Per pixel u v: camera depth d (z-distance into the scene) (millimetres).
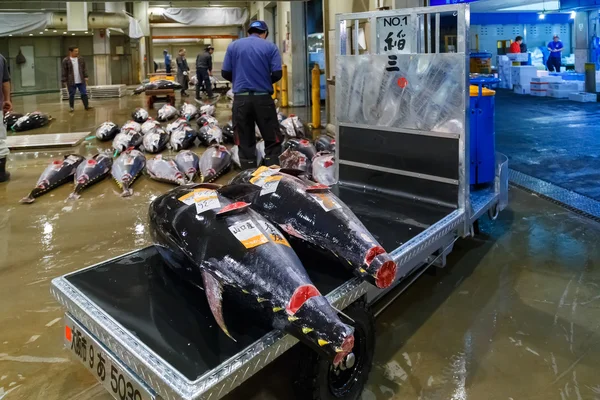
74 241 3711
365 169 3240
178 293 1919
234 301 1727
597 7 13203
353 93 3205
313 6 12031
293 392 2008
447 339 2410
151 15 22609
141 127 7742
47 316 2678
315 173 4090
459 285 2939
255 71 5066
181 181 5176
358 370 1990
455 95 2732
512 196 4574
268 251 1704
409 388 2068
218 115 11164
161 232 2018
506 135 7430
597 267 3111
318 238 1994
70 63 12414
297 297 1557
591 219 3900
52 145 7352
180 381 1404
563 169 5344
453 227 2664
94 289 1942
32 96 19578
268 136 5340
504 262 3221
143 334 1633
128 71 24578
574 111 9844
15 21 17281
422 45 2992
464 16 2607
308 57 12453
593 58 14492
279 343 1627
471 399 1997
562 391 2023
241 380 1504
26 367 2246
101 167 5309
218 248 1766
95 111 12742
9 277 3129
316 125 8992
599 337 2387
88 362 1814
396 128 3033
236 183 2469
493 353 2289
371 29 3070
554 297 2768
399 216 2697
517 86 14500
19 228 4008
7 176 5590
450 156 2816
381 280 1858
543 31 18375
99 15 17547
